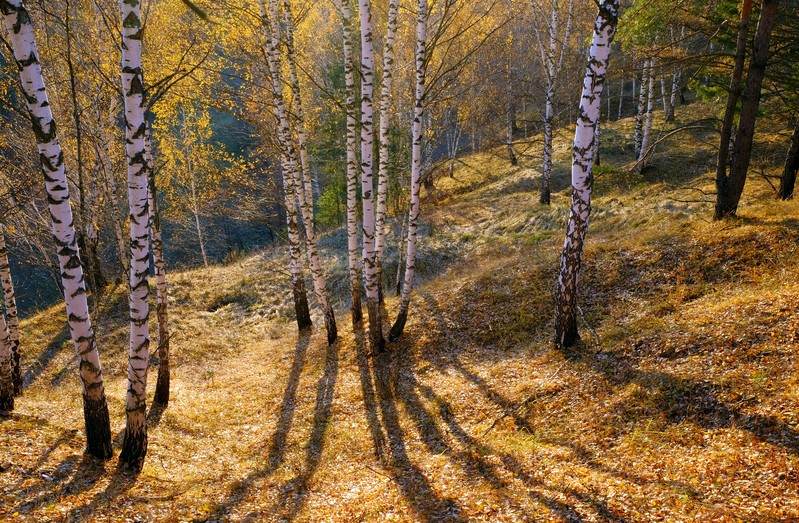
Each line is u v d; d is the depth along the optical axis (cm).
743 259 1000
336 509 616
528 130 4041
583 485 563
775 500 464
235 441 874
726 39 1277
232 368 1392
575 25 2648
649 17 1273
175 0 1382
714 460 545
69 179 1744
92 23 1555
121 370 1415
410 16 2208
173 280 2134
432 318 1278
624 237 1361
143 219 624
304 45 1952
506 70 3012
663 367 760
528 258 1436
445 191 2994
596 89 780
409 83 2253
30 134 1520
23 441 683
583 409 744
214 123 4056
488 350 1083
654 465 572
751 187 1583
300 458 788
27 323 1733
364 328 1388
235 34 1413
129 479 654
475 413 841
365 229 1105
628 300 1047
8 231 1691
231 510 615
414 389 998
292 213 1486
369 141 1030
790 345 687
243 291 2017
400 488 650
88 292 1983
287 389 1123
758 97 1102
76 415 840
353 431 870
